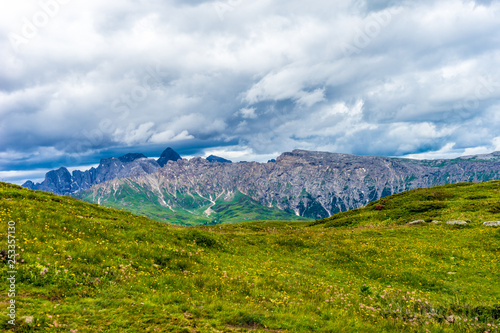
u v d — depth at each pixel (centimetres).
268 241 3581
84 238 2127
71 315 1072
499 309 1606
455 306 1698
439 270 2527
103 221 2825
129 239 2436
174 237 2878
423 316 1541
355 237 3953
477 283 2202
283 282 2027
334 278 2358
